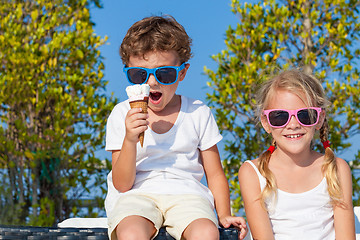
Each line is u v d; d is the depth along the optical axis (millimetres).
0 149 5516
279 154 2402
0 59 5777
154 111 2391
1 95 5566
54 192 5570
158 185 2209
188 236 1879
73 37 5957
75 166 5695
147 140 2312
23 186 5672
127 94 2107
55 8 6461
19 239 1874
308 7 6285
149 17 2506
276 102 2322
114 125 2381
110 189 2344
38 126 5832
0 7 6395
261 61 6004
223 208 2314
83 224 3199
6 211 5418
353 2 6324
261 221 2332
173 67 2262
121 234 1818
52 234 1897
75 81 5895
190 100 2514
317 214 2324
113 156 2365
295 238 2312
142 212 1970
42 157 5391
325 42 6320
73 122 5738
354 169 5965
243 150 6070
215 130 2471
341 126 6070
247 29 6266
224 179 2438
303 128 2262
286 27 6309
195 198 2148
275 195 2340
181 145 2324
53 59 5945
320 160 2412
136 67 2262
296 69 2488
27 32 6137
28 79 5676
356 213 3195
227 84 5977
